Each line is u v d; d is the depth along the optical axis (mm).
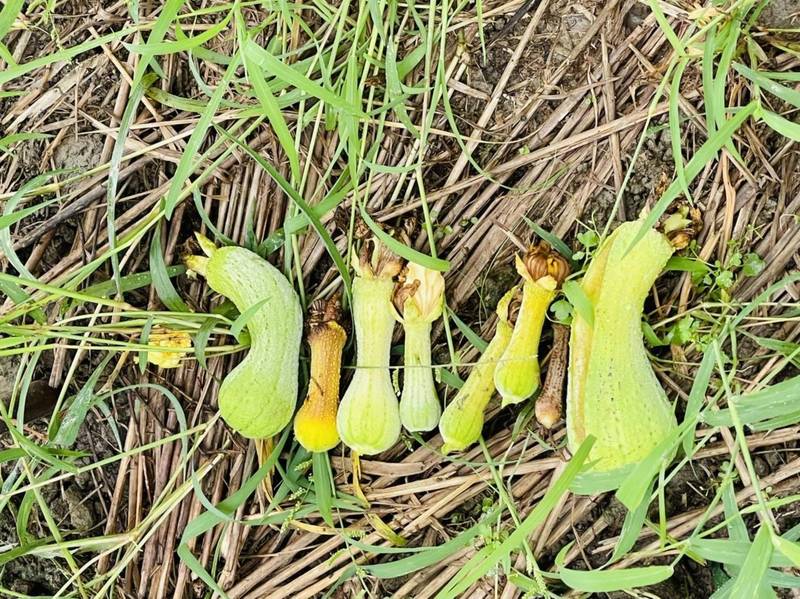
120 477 827
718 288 765
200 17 809
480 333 799
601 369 728
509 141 788
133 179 820
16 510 835
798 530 727
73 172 815
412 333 772
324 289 810
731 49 706
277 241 803
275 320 774
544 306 755
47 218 821
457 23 784
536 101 785
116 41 810
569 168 786
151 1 812
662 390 740
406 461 814
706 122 740
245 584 826
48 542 813
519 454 799
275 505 805
